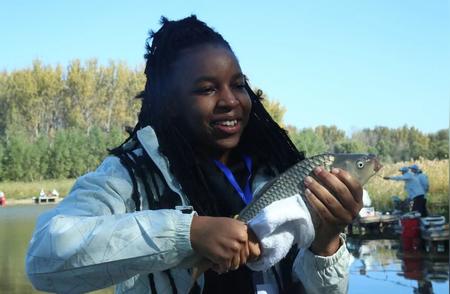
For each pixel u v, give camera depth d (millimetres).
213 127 2086
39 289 1760
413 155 79688
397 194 22438
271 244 1698
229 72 2096
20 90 84438
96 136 65375
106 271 1669
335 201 1740
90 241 1652
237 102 2104
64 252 1660
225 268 1669
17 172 62594
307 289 2002
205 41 2125
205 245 1652
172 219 1683
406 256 12797
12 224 25516
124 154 2062
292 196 1799
